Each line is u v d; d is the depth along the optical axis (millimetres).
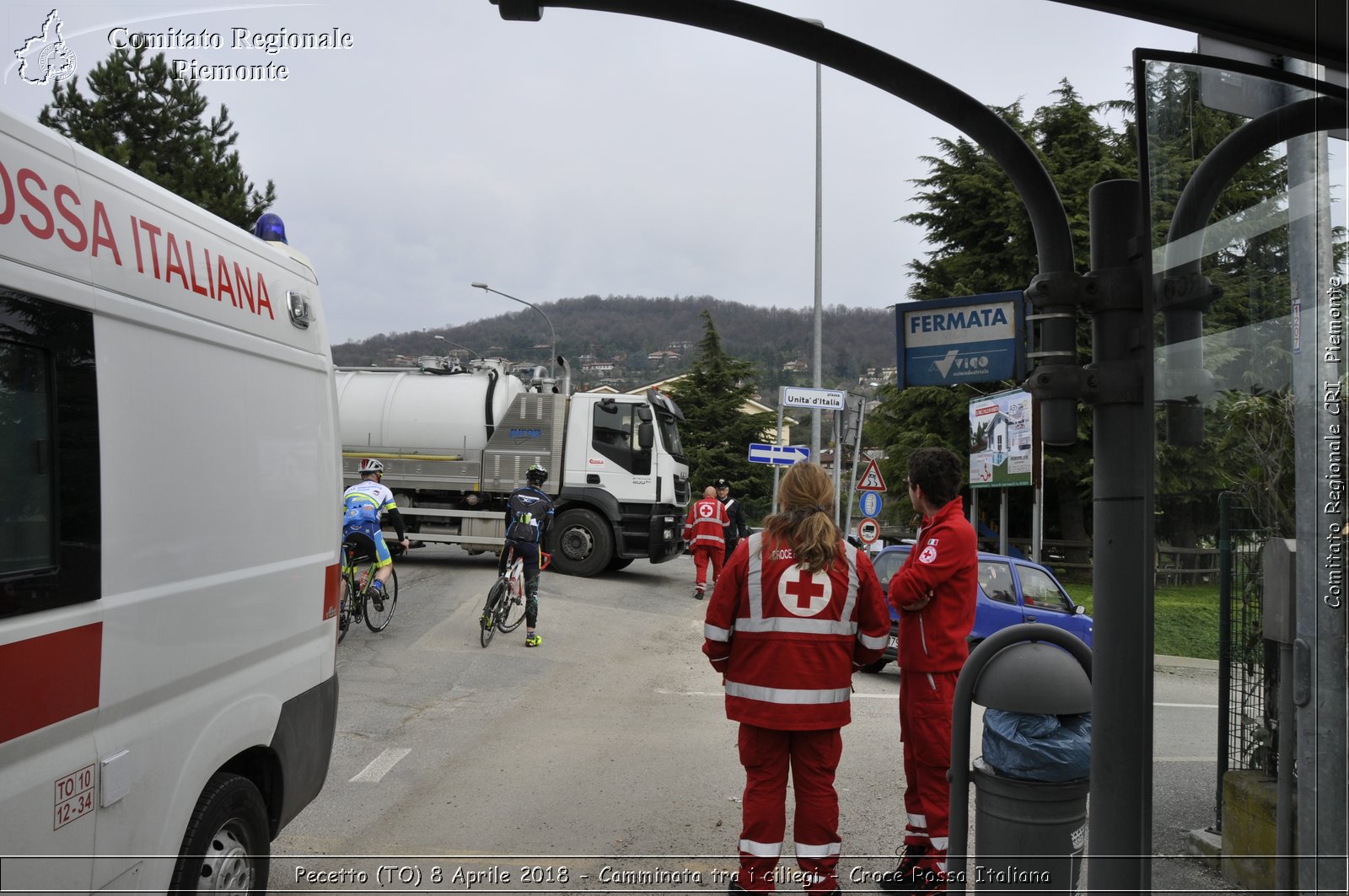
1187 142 3432
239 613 3391
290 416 3900
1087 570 25328
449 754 6473
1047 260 3434
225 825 3326
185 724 3035
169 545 2971
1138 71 3389
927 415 26969
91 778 2568
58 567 2469
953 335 3707
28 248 2432
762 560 3832
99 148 20719
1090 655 3652
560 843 4840
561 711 7812
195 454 3146
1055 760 3426
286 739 3760
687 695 8547
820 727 3777
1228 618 3510
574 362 177750
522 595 11109
